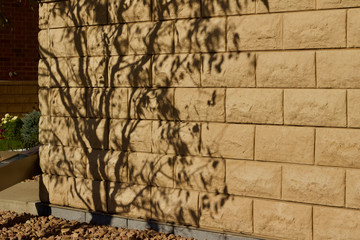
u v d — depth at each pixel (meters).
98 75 7.60
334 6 5.75
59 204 8.09
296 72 6.00
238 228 6.46
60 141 8.05
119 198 7.41
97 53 7.61
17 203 8.45
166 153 7.01
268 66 6.18
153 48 7.06
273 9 6.11
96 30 7.61
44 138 8.28
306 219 5.99
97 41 7.59
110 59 7.49
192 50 6.73
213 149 6.61
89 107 7.71
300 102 5.99
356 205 5.70
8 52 16.34
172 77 6.90
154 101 7.06
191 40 6.72
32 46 16.64
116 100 7.43
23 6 16.44
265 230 6.27
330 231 5.84
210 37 6.57
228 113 6.49
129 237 6.77
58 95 8.05
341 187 5.78
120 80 7.38
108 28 7.48
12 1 16.28
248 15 6.32
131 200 7.30
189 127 6.79
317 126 5.92
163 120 7.04
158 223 7.04
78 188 7.83
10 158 9.03
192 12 6.71
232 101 6.45
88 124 7.71
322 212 5.89
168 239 6.70
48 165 8.19
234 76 6.42
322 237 5.89
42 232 7.22
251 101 6.32
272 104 6.18
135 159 7.27
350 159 5.73
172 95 6.91
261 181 6.28
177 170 6.89
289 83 6.06
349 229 5.73
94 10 7.60
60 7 7.98
